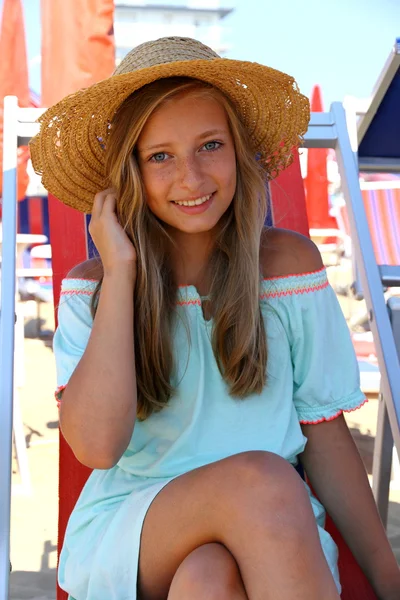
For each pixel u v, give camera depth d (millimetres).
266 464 1174
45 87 3402
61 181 1703
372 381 3193
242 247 1536
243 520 1123
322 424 1558
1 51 4074
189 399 1490
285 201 2051
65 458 1751
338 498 1529
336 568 1398
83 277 1621
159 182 1464
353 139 2143
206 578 1080
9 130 2012
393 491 2846
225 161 1471
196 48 1548
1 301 1800
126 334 1402
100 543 1337
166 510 1235
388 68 1981
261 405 1489
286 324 1562
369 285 1958
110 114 1564
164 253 1559
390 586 1464
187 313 1534
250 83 1554
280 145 1754
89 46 3330
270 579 1088
